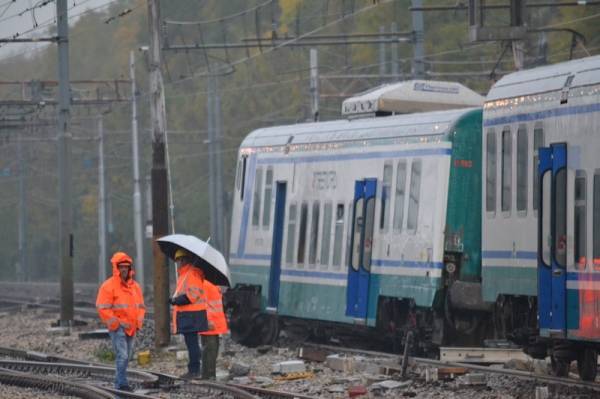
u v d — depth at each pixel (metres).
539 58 106.69
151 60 78.88
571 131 54.53
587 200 53.19
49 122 177.88
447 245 66.75
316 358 69.81
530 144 57.84
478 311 67.88
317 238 77.75
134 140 161.88
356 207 73.81
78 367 68.50
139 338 86.94
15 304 150.00
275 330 83.25
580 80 54.38
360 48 184.25
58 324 104.56
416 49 101.31
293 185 80.75
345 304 74.38
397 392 55.34
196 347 60.19
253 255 84.56
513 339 59.88
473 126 67.06
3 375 63.94
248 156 86.56
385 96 76.38
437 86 78.19
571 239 53.88
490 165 60.97
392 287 70.19
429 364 60.91
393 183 70.75
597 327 52.06
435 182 67.19
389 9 183.38
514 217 58.91
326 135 78.06
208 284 59.81
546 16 162.25
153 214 78.56
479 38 69.50
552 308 54.75
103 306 56.44
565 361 56.66
